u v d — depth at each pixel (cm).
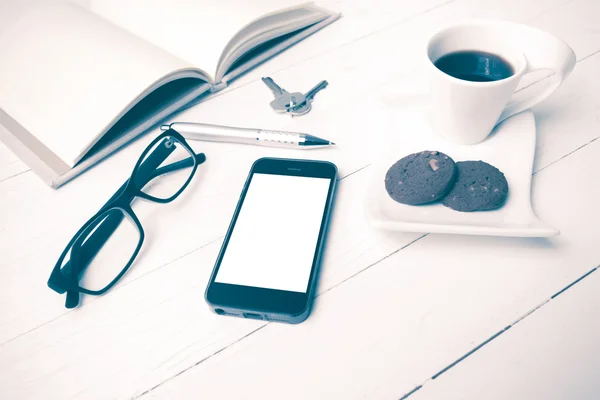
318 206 45
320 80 61
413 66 61
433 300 38
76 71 57
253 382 35
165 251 45
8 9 78
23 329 41
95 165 54
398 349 35
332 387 34
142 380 36
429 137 48
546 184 44
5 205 51
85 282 43
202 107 60
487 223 38
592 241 40
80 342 39
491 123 44
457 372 34
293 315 37
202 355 37
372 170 49
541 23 65
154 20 65
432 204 41
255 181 48
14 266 46
